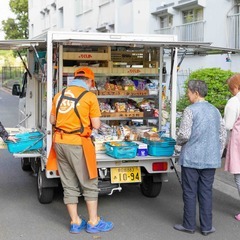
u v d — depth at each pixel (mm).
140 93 6648
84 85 5363
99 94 6449
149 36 6230
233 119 5613
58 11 33781
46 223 5613
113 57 6941
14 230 5363
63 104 5203
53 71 5980
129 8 20984
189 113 5094
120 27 22328
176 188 7367
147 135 6199
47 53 5805
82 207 6242
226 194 6977
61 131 5199
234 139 5684
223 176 7941
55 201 6512
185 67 16672
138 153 5891
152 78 6914
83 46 6480
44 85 6559
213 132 5129
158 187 6605
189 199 5234
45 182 6105
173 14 17844
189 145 5133
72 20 30469
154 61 6777
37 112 7605
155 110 6711
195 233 5289
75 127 5168
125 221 5703
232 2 14289
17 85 8883
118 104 6617
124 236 5176
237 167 5680
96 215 5402
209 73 10773
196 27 16312
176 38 6367
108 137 6301
